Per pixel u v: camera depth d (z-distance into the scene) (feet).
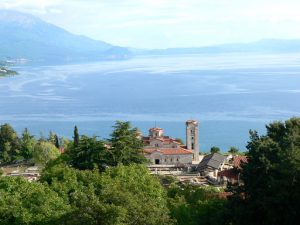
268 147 186.80
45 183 181.16
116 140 324.80
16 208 154.92
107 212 135.33
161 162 510.58
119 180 186.29
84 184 187.21
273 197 161.07
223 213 174.60
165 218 147.84
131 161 316.40
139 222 139.03
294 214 156.97
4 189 172.55
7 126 587.68
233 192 197.16
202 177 449.06
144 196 166.30
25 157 574.56
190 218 173.68
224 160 491.31
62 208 158.92
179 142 576.20
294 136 187.11
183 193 209.26
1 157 569.23
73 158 312.71
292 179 162.61
